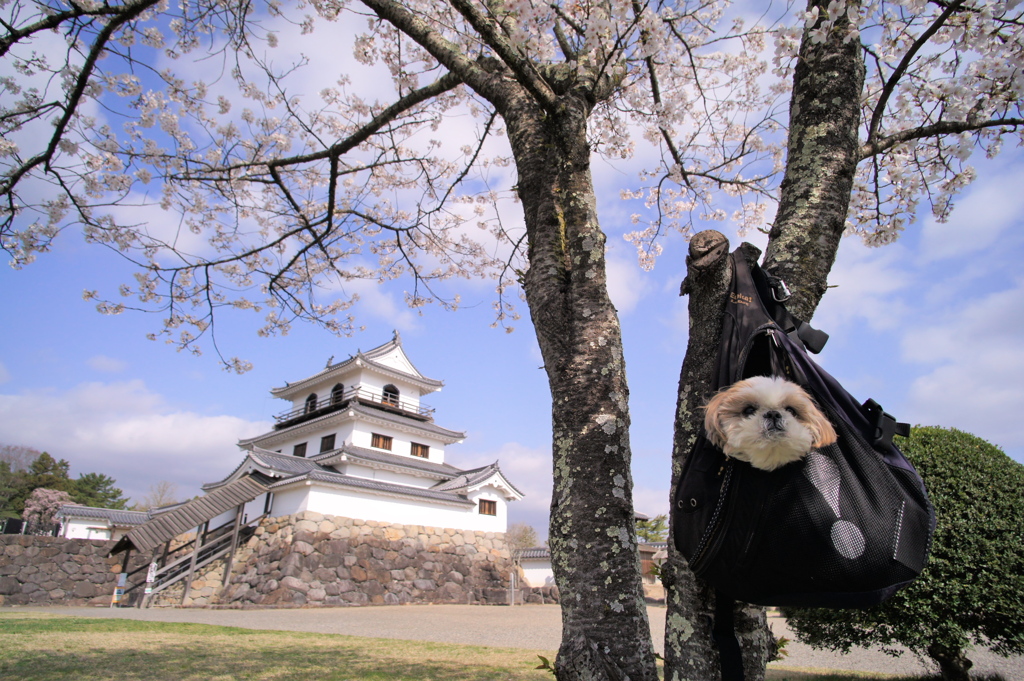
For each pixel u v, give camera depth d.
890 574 1.34
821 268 1.99
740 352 1.68
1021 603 4.00
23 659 4.93
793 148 2.22
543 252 2.64
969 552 4.20
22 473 38.72
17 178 4.23
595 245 2.55
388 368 25.88
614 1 2.96
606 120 5.50
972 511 4.31
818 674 5.36
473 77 3.34
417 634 9.32
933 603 4.23
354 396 24.25
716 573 1.48
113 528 25.02
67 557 15.48
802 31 2.73
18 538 14.90
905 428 1.56
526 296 2.68
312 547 17.39
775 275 1.98
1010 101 3.46
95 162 5.21
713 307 1.86
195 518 15.95
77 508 25.02
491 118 5.15
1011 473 4.49
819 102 2.21
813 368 1.61
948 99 3.81
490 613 15.19
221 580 17.12
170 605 15.85
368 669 4.86
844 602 1.38
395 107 4.43
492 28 2.67
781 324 1.79
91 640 6.21
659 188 5.82
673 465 1.85
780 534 1.36
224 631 7.77
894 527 1.37
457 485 23.41
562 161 2.75
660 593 18.78
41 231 5.37
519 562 23.92
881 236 4.23
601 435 2.19
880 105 2.62
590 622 1.94
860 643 4.78
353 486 19.05
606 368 2.31
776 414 1.37
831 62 2.23
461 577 21.05
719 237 1.89
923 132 2.84
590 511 2.09
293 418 26.38
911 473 1.50
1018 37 3.11
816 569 1.35
